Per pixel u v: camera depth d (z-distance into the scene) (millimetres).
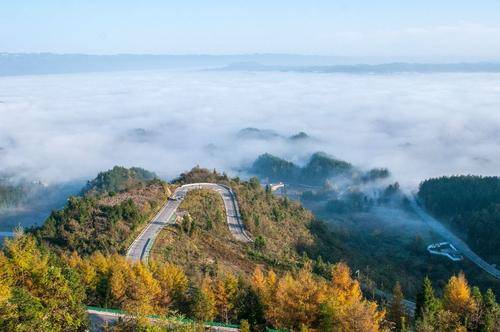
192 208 122125
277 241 120938
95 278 63188
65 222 101188
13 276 42281
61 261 64625
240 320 58219
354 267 126438
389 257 176500
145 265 70250
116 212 105000
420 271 163000
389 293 104125
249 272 90438
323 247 136750
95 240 93188
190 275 79312
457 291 62312
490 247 185875
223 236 109562
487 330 55969
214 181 154375
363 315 48062
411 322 63156
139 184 144500
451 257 180375
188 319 54344
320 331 51000
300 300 54000
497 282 148875
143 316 43156
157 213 116188
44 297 40906
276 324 54438
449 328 55500
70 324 40625
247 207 133875
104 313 56000
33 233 99188
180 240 98938
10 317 35656
